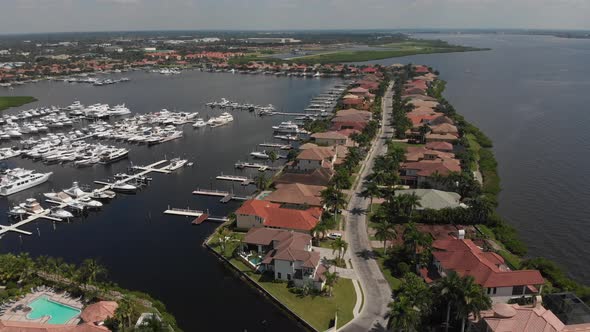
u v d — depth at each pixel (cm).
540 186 16188
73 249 12175
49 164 19950
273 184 15950
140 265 11225
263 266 10625
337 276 9762
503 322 7562
